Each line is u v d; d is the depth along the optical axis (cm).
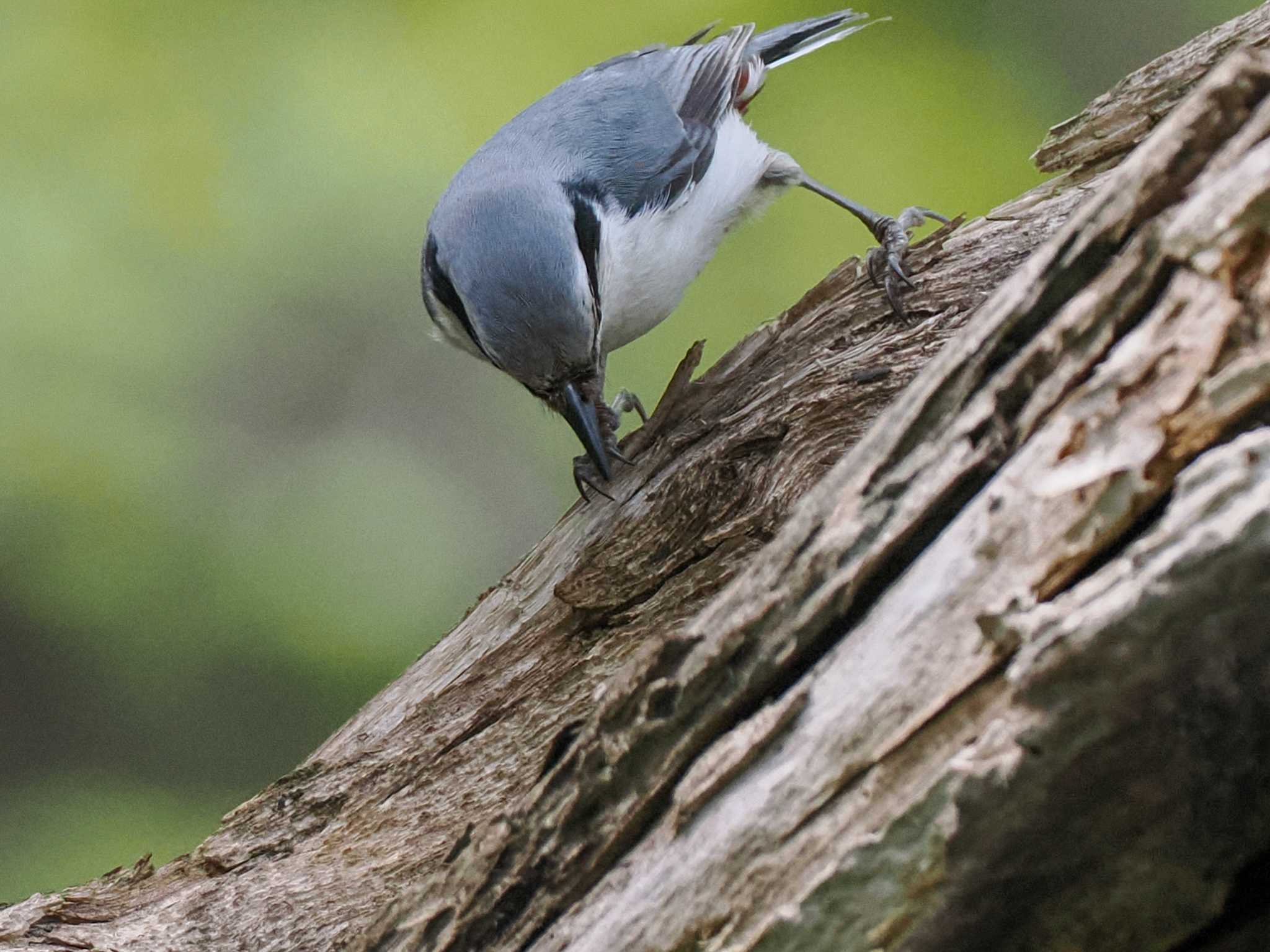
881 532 298
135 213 1016
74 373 1003
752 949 306
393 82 1042
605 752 322
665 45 858
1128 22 1059
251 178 1029
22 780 1122
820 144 1015
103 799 1103
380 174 1026
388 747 520
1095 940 292
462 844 358
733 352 549
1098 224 283
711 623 311
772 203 826
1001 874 283
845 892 295
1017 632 273
